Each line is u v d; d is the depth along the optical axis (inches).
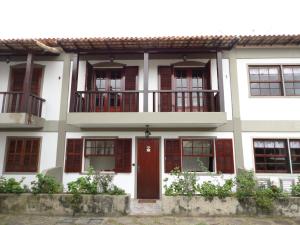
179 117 317.1
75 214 266.8
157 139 357.4
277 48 366.0
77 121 322.3
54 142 358.6
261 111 353.1
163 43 321.7
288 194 278.2
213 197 267.0
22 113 318.7
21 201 272.4
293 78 361.7
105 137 356.8
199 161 343.6
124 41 315.9
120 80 376.2
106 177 295.4
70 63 378.9
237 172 335.3
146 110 321.7
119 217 261.3
